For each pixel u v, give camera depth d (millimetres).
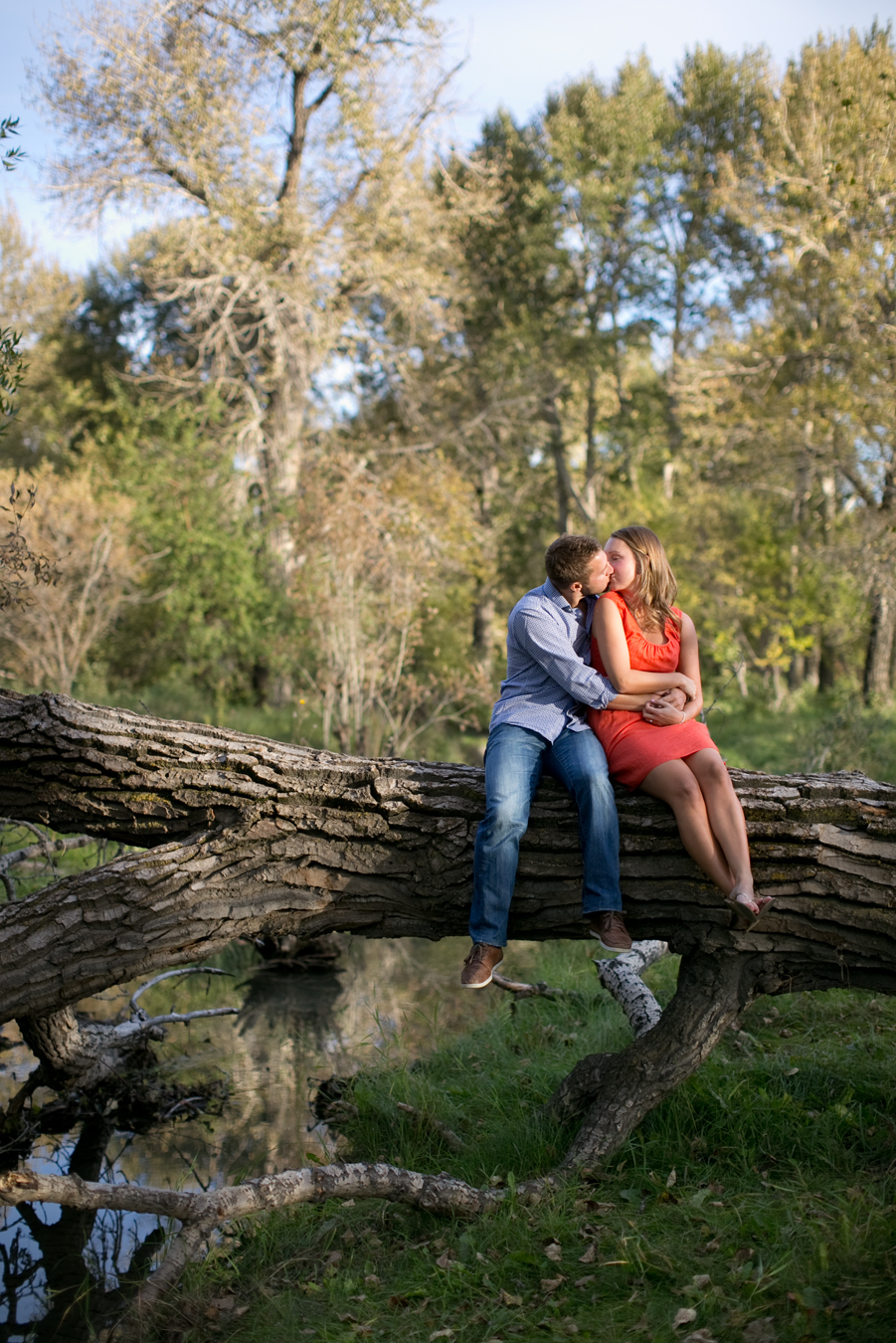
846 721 12125
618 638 3682
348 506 12578
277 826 3754
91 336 31734
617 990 4949
